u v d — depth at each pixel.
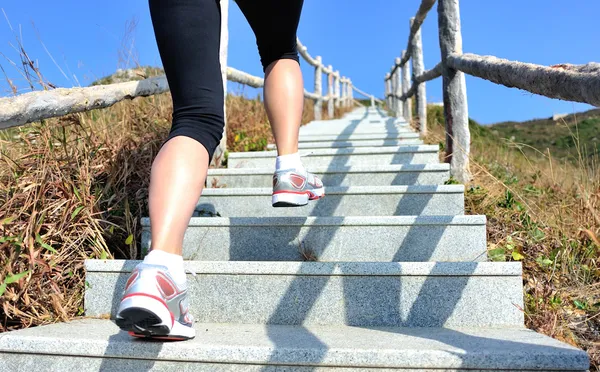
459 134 2.80
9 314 1.50
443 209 2.15
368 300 1.45
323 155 2.98
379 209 2.19
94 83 2.79
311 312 1.46
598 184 2.46
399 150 2.93
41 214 1.67
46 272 1.55
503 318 1.41
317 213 2.22
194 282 1.51
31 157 1.87
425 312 1.43
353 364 1.09
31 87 2.03
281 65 1.46
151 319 1.00
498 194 2.52
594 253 1.98
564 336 1.52
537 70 1.42
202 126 1.13
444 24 2.88
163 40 1.15
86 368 1.17
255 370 1.12
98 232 1.77
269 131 4.02
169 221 1.05
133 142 2.33
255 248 1.88
